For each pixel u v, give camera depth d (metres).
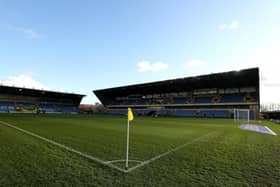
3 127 11.30
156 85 45.56
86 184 2.99
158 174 3.49
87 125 14.79
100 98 62.22
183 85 44.53
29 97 52.84
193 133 10.44
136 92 55.75
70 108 58.62
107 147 5.98
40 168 3.72
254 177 3.37
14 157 4.48
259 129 13.36
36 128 11.33
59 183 3.01
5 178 3.17
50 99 57.00
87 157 4.67
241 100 38.44
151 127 14.19
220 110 40.09
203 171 3.67
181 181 3.14
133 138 8.16
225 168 3.87
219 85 41.94
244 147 6.24
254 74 33.59
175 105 47.44
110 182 3.08
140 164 4.13
